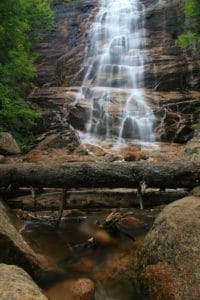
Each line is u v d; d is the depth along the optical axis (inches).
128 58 787.4
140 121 569.6
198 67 709.3
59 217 234.8
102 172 225.9
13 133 479.8
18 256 166.7
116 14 959.6
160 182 225.9
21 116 491.8
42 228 235.8
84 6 1020.5
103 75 747.4
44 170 229.0
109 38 891.4
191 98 622.8
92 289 160.6
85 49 869.2
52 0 1032.2
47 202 238.8
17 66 523.5
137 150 473.4
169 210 174.9
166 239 158.1
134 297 157.5
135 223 231.9
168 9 877.2
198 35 611.2
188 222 159.2
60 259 194.2
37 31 745.6
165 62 738.8
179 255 148.9
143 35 868.0
